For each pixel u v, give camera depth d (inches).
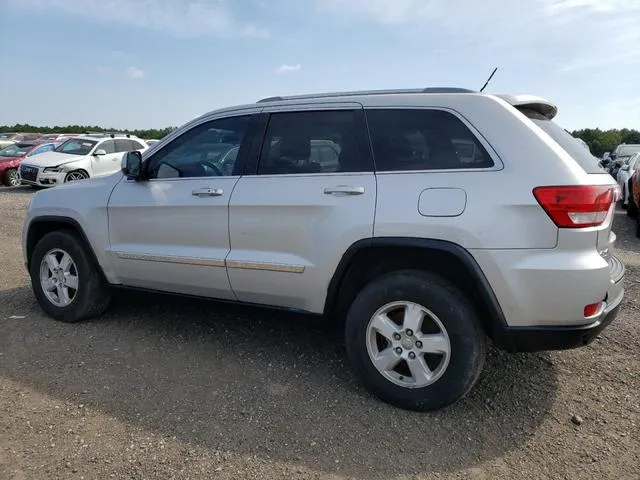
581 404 129.3
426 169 124.3
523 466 106.0
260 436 115.5
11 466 104.4
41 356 155.1
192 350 160.2
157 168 164.4
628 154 839.1
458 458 108.7
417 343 123.5
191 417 122.9
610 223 121.2
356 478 102.6
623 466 105.5
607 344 163.0
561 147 118.7
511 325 116.2
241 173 147.8
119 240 168.7
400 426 119.7
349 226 127.6
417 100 130.3
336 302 136.8
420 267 129.8
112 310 194.2
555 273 110.4
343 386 138.3
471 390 136.0
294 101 146.3
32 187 706.8
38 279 186.1
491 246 114.3
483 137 120.6
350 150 134.2
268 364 151.0
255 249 143.2
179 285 159.8
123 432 116.6
